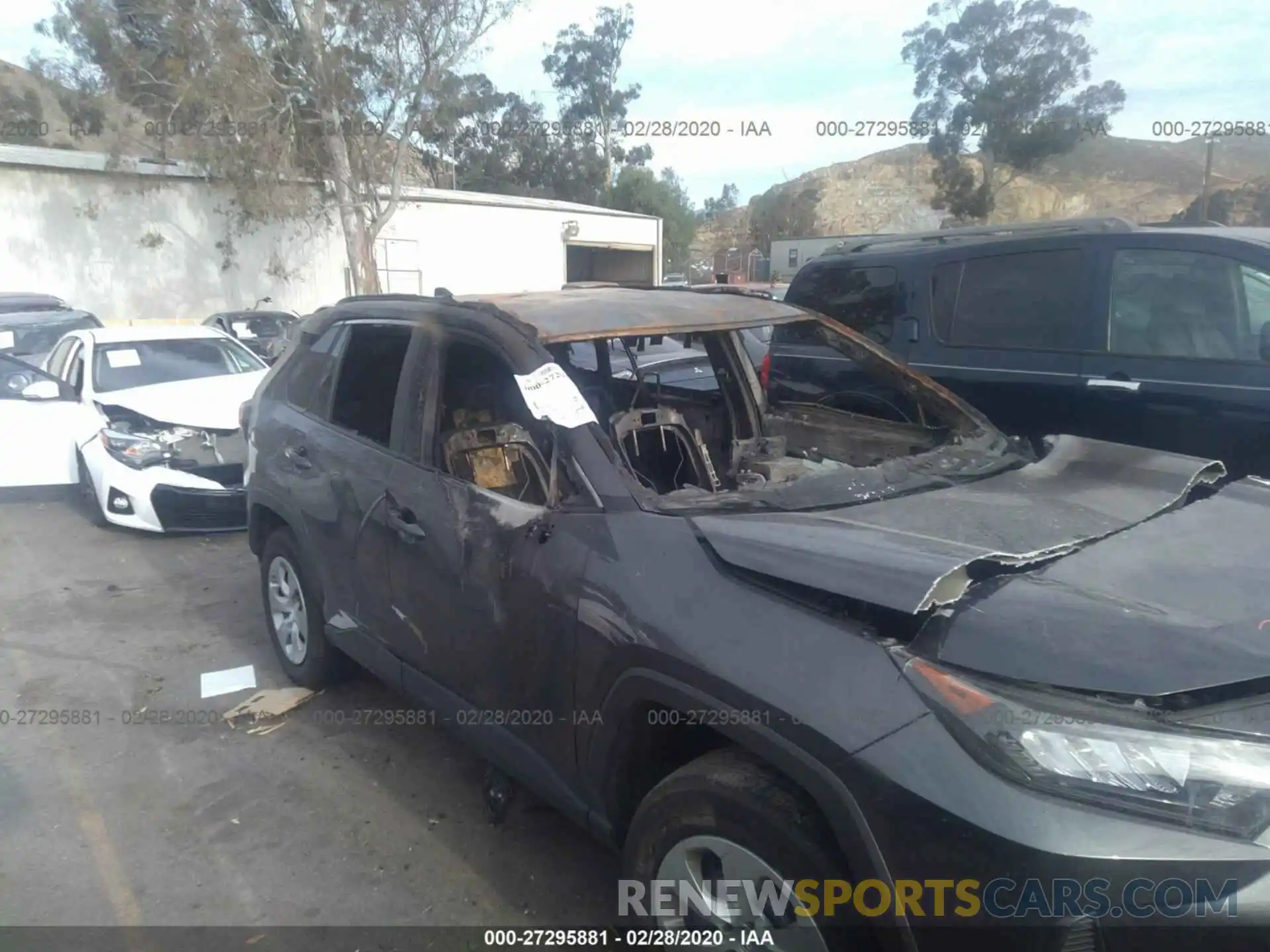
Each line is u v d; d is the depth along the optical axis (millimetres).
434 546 3252
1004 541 2514
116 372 8430
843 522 2621
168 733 4234
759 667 2197
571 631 2691
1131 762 1863
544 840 3426
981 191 28766
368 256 25453
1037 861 1788
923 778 1915
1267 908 1775
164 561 6789
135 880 3211
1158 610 2162
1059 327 5535
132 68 22656
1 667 4965
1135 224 5539
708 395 4664
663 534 2594
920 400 3926
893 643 2123
